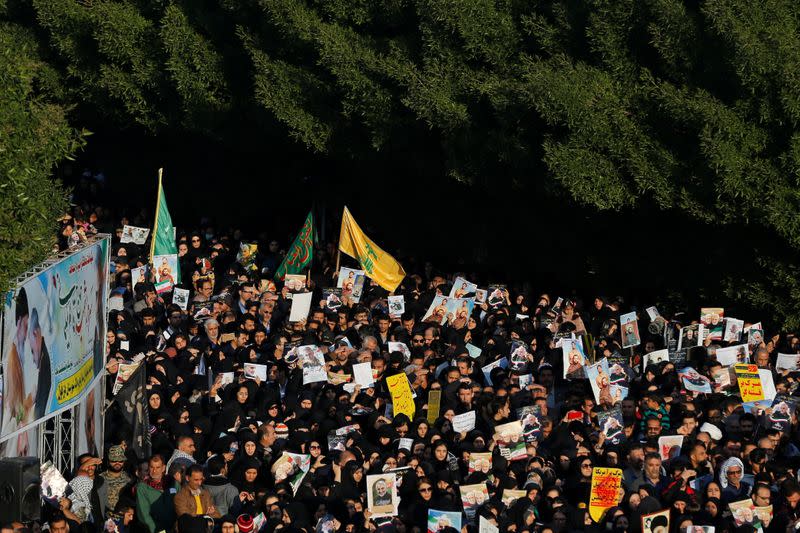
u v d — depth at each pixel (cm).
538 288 9262
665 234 8275
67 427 5994
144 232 9662
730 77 7450
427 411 6506
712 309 7469
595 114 7531
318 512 5478
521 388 6662
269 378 6925
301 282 8450
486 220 9331
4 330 4994
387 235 10069
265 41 9031
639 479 5750
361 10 8694
